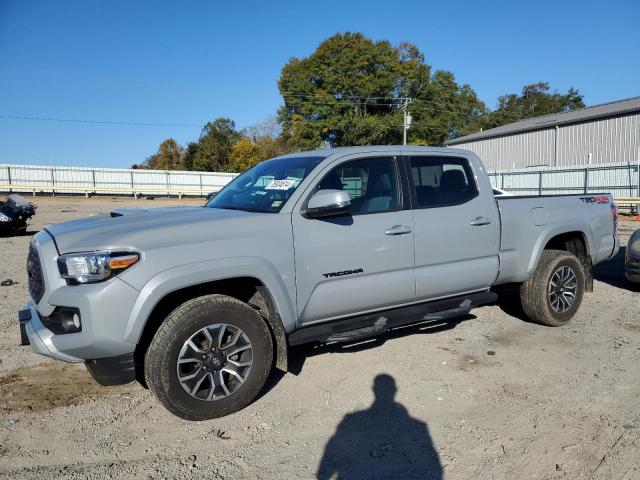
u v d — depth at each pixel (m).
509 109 79.12
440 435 3.36
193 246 3.44
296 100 47.88
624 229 16.25
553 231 5.45
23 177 39.66
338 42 46.94
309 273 3.90
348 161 4.27
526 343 5.09
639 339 5.17
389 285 4.29
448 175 4.84
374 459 3.10
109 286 3.18
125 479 2.91
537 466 2.99
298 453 3.18
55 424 3.55
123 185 42.50
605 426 3.42
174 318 3.37
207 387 3.55
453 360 4.65
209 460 3.10
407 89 51.06
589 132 31.77
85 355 3.25
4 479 2.89
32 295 3.59
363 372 4.40
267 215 3.81
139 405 3.85
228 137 63.88
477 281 4.89
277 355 3.79
